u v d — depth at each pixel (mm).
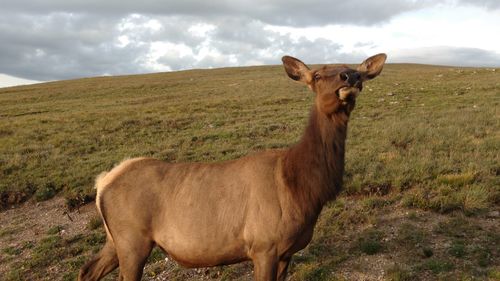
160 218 5047
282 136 15289
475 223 6980
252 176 4824
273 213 4645
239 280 6461
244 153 12766
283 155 4914
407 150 11117
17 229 9117
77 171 11922
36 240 8562
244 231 4734
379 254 6547
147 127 19438
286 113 21094
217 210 4816
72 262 7492
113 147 15727
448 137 12148
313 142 4672
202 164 5203
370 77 5113
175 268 6988
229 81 46531
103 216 5293
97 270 5559
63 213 9609
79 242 8211
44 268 7539
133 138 17031
